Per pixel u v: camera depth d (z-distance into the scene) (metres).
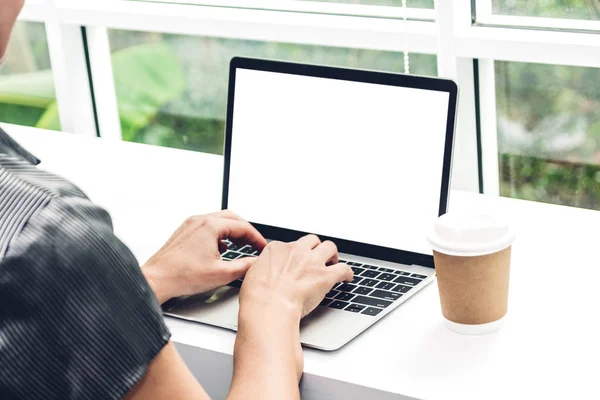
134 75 2.02
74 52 2.00
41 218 0.63
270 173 1.29
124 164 1.71
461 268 0.99
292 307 0.99
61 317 0.63
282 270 1.06
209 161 1.71
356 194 1.23
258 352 0.91
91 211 0.66
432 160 1.17
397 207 1.20
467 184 1.68
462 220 1.02
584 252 1.23
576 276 1.16
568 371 0.93
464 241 0.98
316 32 1.65
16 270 0.62
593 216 1.37
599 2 1.44
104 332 0.64
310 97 1.26
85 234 0.64
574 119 1.56
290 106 1.28
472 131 1.63
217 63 1.88
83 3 1.92
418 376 0.94
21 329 0.62
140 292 0.66
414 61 1.64
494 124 1.64
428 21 1.58
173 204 1.48
